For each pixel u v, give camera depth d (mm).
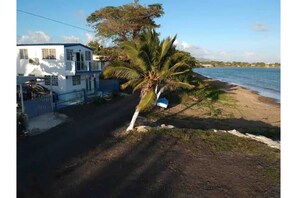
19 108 20953
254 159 12477
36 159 12438
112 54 46531
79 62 29594
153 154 13016
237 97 43094
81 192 9359
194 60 44094
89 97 29797
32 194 9172
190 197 9117
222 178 10562
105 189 9594
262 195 9289
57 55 27672
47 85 28172
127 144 14477
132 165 11750
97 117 21500
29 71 28672
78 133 16797
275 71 172250
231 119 25312
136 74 17125
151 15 50750
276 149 13766
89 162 12062
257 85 74812
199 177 10633
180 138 15383
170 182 10180
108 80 37219
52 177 10523
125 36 50156
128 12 48406
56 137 15914
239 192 9492
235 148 13836
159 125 19953
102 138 15680
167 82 18609
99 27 49688
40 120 19750
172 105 29844
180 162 12070
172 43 17594
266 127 22438
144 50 16125
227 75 123375
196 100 34531
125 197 9055
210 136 15789
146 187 9766
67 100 25953
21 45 28406
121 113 23281
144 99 16391
